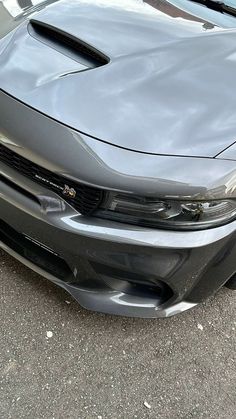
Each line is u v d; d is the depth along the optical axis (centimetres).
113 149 169
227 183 172
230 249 186
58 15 225
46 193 172
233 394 208
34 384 186
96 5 238
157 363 207
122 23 226
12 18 227
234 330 232
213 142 180
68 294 221
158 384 200
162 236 169
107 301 194
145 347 211
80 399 186
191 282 190
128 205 167
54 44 210
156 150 172
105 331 212
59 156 166
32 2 242
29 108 177
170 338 218
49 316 210
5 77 189
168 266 176
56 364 194
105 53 204
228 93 203
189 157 173
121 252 171
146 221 170
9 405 177
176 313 203
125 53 207
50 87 185
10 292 214
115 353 205
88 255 176
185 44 222
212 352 220
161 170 167
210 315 234
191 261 176
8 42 208
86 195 168
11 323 203
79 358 199
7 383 183
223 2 274
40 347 198
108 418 184
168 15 246
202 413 197
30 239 188
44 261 202
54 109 177
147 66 203
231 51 228
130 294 197
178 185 165
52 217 172
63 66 197
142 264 175
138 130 176
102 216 170
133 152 169
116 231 168
